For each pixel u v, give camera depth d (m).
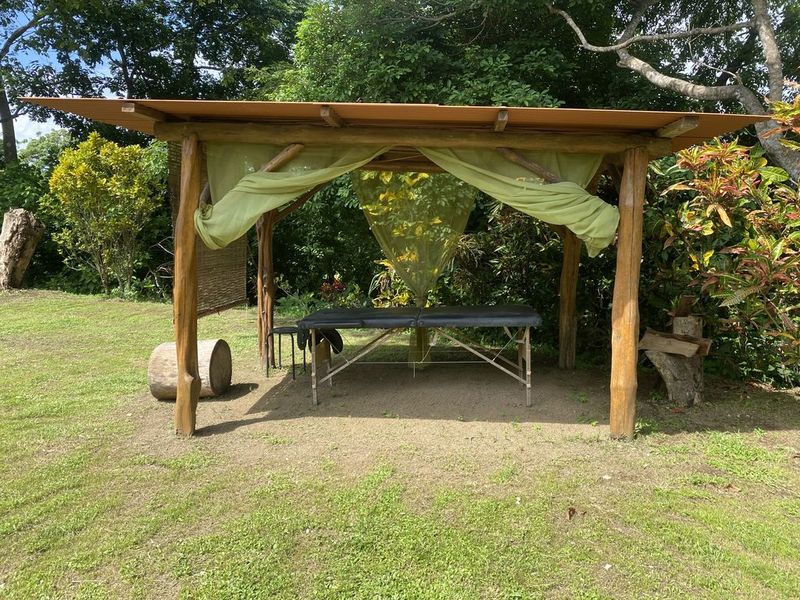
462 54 8.95
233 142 4.06
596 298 7.05
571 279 6.20
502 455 3.76
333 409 4.79
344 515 2.96
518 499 3.13
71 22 13.69
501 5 8.45
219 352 5.22
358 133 3.95
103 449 3.88
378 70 8.04
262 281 6.33
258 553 2.62
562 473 3.48
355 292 11.23
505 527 2.84
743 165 4.93
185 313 4.09
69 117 15.17
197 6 15.12
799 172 6.09
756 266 4.70
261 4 15.69
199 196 4.11
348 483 3.34
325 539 2.74
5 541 2.73
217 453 3.82
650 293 6.10
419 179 5.86
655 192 5.68
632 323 4.00
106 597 2.33
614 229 3.98
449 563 2.54
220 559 2.58
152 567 2.53
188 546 2.67
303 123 4.05
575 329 6.30
